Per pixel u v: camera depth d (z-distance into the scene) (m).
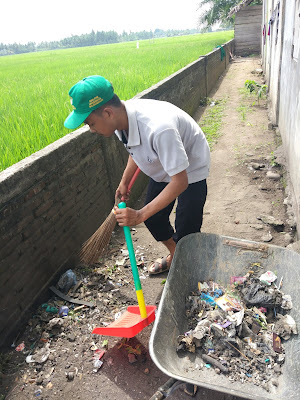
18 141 3.52
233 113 8.20
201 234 2.28
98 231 2.58
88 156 3.26
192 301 2.20
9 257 2.34
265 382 1.80
